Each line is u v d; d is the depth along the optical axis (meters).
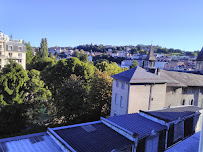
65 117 30.52
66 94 29.75
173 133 14.81
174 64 147.00
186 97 32.22
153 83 26.34
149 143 13.20
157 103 27.47
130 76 25.67
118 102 27.78
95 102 33.34
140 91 25.67
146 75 26.73
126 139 12.82
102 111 34.56
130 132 12.80
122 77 26.86
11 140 12.56
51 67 53.19
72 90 29.75
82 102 30.12
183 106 20.41
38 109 31.86
